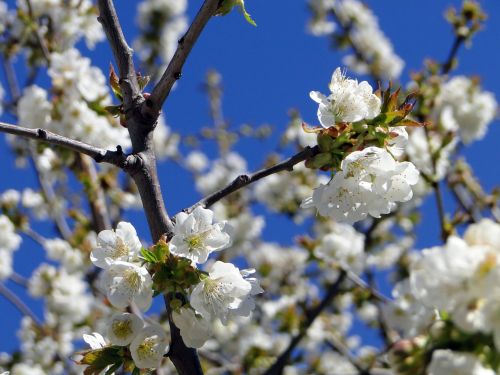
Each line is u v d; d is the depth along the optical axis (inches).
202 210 17.0
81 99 30.2
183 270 16.5
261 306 46.0
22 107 29.9
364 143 18.0
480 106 42.8
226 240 16.9
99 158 17.9
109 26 19.4
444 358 13.2
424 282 13.1
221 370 41.1
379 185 17.8
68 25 36.5
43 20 36.7
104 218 29.8
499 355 13.1
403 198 18.1
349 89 18.3
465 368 13.0
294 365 39.4
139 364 16.6
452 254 12.8
